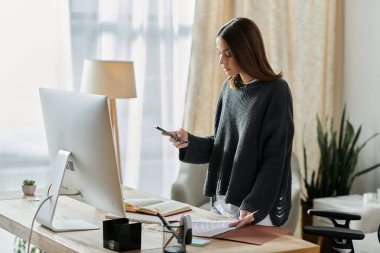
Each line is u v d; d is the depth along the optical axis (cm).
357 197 486
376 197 443
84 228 251
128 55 471
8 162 439
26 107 441
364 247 380
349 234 287
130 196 317
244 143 274
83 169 246
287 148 277
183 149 297
